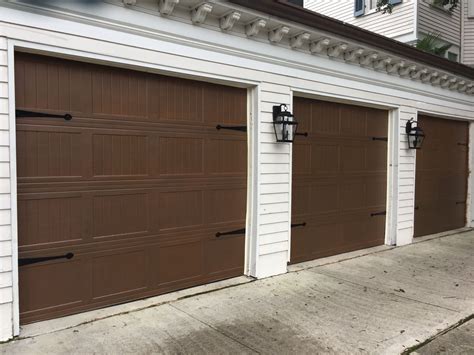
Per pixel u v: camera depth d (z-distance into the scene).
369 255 6.05
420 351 3.07
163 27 3.75
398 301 4.14
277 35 4.58
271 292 4.30
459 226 8.59
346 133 5.98
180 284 4.22
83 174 3.51
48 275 3.36
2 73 2.96
